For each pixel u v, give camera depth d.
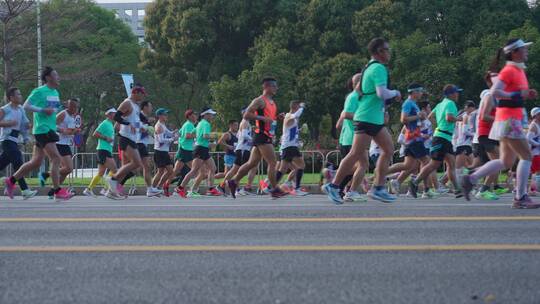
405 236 10.10
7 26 42.69
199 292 6.81
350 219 12.05
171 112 78.44
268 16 63.19
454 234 10.25
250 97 56.22
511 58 13.27
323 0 59.59
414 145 19.83
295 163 22.53
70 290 6.97
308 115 58.97
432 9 58.47
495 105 16.22
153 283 7.23
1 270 7.97
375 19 57.50
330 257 8.55
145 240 10.02
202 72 65.25
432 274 7.52
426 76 52.81
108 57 73.94
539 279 7.26
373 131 14.77
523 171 13.48
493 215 12.45
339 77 55.97
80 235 10.59
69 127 20.45
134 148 20.52
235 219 12.28
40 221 12.37
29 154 31.55
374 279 7.30
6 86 43.56
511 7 59.03
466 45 57.81
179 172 27.16
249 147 25.19
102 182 29.67
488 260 8.27
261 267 7.99
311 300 6.46
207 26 62.03
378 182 15.34
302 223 11.64
